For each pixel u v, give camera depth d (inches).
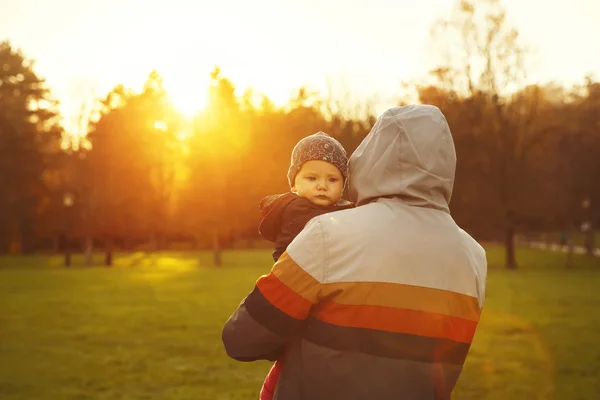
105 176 2265.0
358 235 90.3
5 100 2682.1
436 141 94.0
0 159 2493.8
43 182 2534.5
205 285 1118.4
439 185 94.3
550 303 807.7
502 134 1964.8
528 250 3011.8
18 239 2908.5
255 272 1572.3
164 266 2010.3
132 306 753.6
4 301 818.8
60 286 1091.9
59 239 3265.3
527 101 1988.2
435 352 90.4
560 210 2092.8
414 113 95.0
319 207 101.5
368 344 88.3
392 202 94.0
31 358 421.4
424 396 89.4
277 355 97.3
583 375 368.8
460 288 93.2
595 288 1070.4
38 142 2541.8
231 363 406.0
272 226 103.6
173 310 707.4
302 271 89.9
